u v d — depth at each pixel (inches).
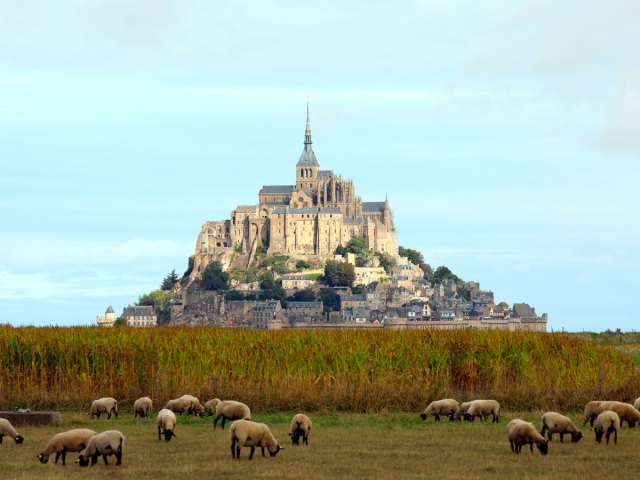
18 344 4365.2
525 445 3198.8
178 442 3235.7
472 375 4313.5
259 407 3944.4
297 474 2696.9
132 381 4143.7
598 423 3206.2
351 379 4217.5
